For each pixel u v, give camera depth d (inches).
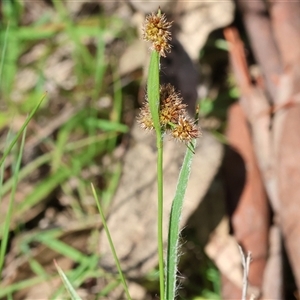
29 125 21.0
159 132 13.7
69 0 23.9
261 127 19.1
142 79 20.8
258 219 18.2
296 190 17.7
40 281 18.1
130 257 18.1
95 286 18.3
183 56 19.9
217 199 18.5
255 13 20.4
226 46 21.0
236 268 17.8
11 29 22.1
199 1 20.6
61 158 20.6
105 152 20.6
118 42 22.6
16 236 19.3
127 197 18.8
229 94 20.7
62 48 23.0
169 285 14.5
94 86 21.9
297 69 19.4
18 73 22.7
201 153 18.0
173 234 14.4
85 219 19.5
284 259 18.0
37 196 19.5
